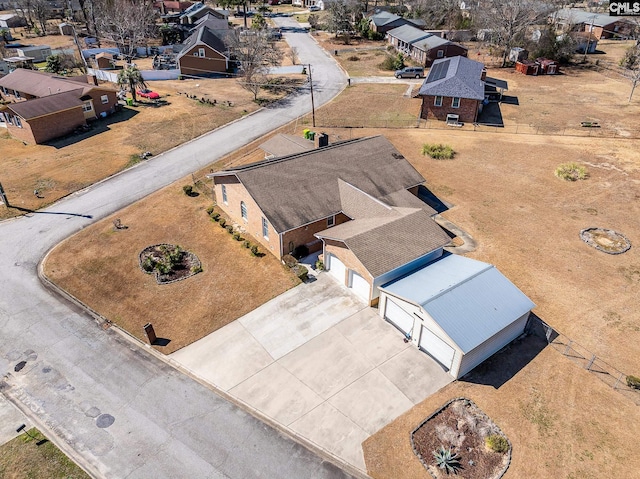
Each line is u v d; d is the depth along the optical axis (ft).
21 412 63.82
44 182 123.95
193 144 147.95
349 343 74.64
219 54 217.77
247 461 58.23
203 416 63.57
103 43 274.57
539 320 76.54
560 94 192.44
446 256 87.20
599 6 377.50
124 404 65.10
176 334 76.69
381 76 220.23
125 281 88.17
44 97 153.07
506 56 235.81
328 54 260.42
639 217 108.06
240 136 153.79
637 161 134.41
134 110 176.35
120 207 112.88
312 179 98.94
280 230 87.76
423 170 130.62
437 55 224.74
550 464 57.21
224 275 89.92
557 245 98.68
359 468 57.36
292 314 80.48
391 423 62.39
